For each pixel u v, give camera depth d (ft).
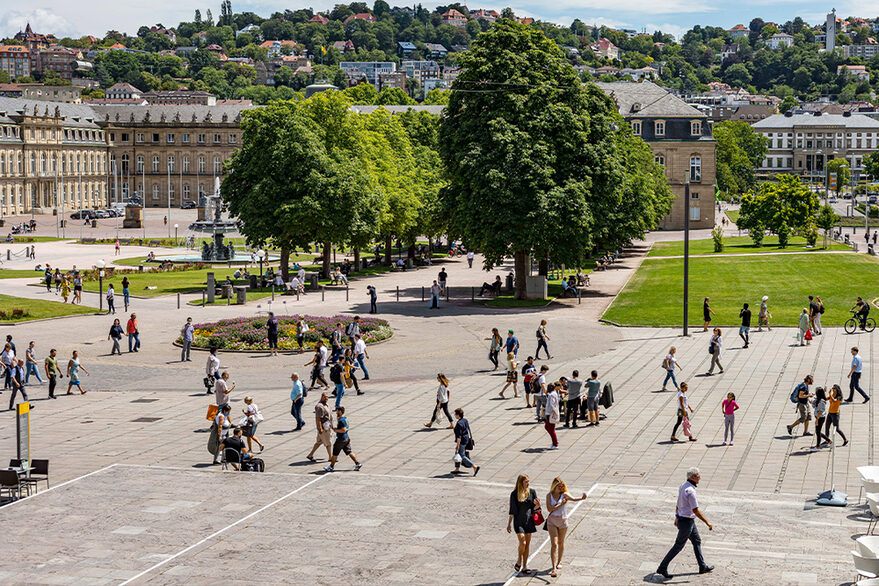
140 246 513.86
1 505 104.63
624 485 109.29
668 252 430.61
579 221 266.16
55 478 116.88
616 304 268.62
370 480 112.57
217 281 336.49
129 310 273.13
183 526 94.94
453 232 306.96
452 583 77.97
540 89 273.33
